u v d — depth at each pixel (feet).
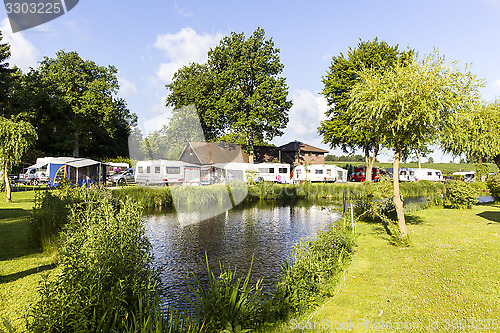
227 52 130.72
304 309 16.47
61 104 133.49
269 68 132.98
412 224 41.37
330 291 18.78
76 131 141.59
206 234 41.91
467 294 17.51
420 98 27.96
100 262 13.56
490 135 48.03
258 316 15.01
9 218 42.88
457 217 47.09
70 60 139.44
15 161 59.72
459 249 27.40
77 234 17.88
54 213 28.45
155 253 32.91
